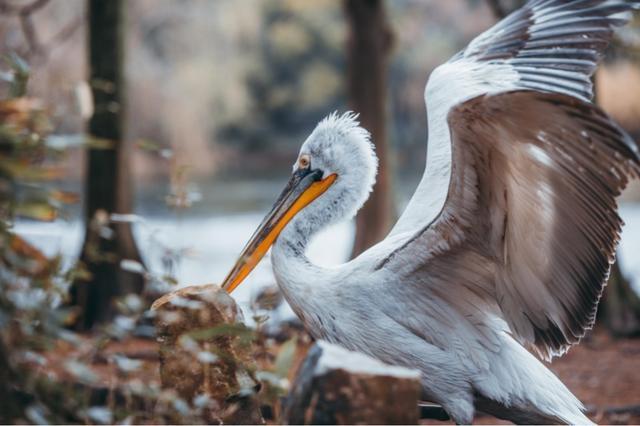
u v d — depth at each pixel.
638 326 19.80
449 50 68.88
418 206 10.19
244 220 42.66
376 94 22.53
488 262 9.39
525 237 8.98
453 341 9.70
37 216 6.77
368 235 22.11
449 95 10.62
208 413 7.95
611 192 8.00
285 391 7.25
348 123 10.76
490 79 10.72
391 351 9.68
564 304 9.19
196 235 36.62
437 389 9.73
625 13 10.59
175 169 12.20
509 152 8.22
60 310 6.64
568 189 8.31
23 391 6.97
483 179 8.57
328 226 10.49
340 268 9.90
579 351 18.41
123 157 19.62
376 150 22.41
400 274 9.59
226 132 70.50
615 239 8.31
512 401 9.66
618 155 7.66
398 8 68.56
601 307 20.11
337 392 6.77
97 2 19.66
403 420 6.80
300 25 72.06
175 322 8.07
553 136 7.89
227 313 8.20
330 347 7.20
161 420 7.29
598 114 7.38
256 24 68.38
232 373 8.05
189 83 60.91
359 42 22.66
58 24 44.56
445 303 9.69
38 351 7.35
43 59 20.48
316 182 10.62
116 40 19.66
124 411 7.08
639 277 25.81
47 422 6.45
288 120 73.38
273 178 63.91
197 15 63.81
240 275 10.44
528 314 9.50
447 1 68.88
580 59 10.74
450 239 9.20
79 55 43.91
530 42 11.02
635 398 14.55
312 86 71.75
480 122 7.95
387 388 6.79
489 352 9.73
